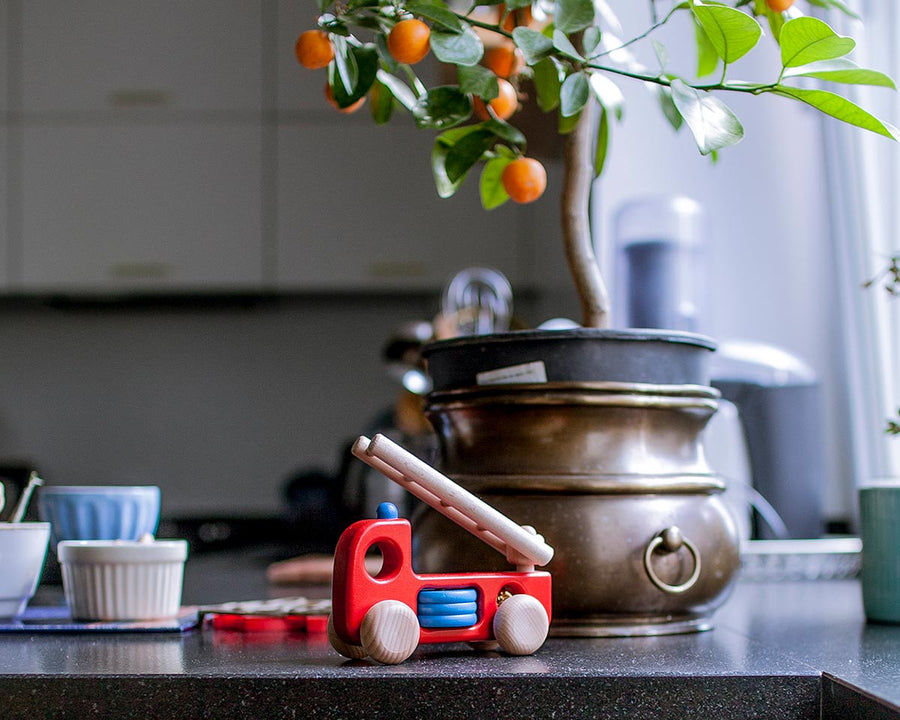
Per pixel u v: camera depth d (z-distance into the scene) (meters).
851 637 0.76
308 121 3.21
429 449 2.34
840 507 2.25
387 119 0.87
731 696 0.58
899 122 1.73
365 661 0.63
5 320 3.50
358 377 3.47
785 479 1.78
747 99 2.30
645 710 0.57
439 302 3.45
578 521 0.72
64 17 3.22
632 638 0.74
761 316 2.30
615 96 0.78
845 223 1.97
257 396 3.47
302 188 3.19
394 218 3.19
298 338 3.49
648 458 0.76
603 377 0.75
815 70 0.71
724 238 2.30
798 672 0.58
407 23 0.68
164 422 3.47
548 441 0.75
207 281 3.17
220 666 0.61
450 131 0.81
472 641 0.65
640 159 2.29
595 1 0.84
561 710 0.57
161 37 3.22
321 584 1.40
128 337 3.49
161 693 0.57
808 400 1.80
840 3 0.82
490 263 3.17
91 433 3.46
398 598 0.62
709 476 0.79
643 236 1.90
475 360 0.77
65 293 3.23
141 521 1.07
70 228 3.18
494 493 0.74
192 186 3.19
